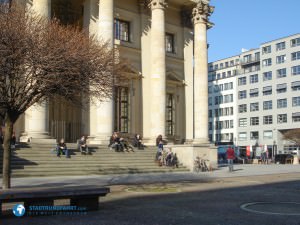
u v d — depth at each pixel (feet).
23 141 92.22
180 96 136.87
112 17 106.63
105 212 37.83
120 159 96.48
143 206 41.55
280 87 330.95
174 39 138.72
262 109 342.85
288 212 37.73
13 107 47.55
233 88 369.09
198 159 103.96
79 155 91.04
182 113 136.87
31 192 34.71
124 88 122.11
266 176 87.86
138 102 124.47
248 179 78.69
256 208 40.22
